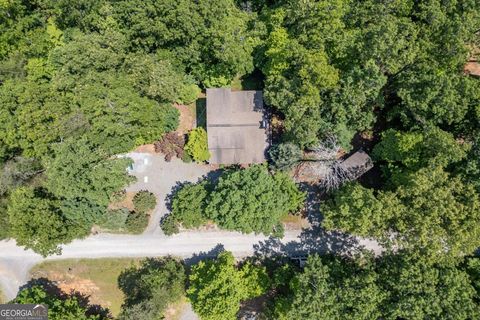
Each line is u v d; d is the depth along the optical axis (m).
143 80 46.12
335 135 46.75
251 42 49.66
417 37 46.66
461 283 39.22
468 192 40.28
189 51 48.81
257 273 45.94
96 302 49.19
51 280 49.69
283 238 50.25
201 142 48.84
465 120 45.84
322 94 46.31
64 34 51.97
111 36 46.25
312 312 39.38
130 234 50.31
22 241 44.22
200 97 53.50
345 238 50.19
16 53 48.97
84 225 46.19
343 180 46.88
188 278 49.06
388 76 48.19
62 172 41.50
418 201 39.72
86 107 43.31
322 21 45.25
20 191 44.75
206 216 46.62
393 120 51.41
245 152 49.25
